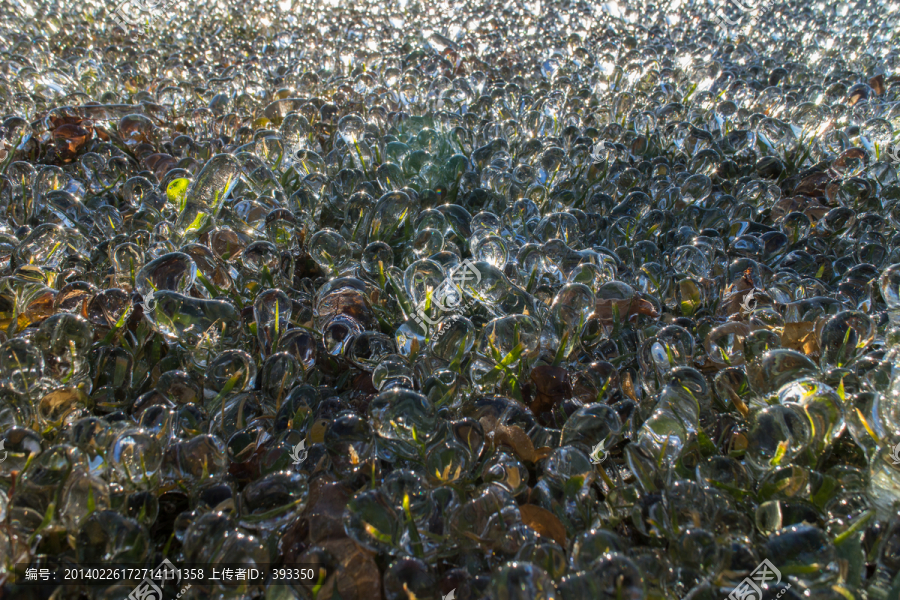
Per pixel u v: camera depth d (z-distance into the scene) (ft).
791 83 9.46
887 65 9.87
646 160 6.97
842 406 3.13
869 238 5.40
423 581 2.66
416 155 5.74
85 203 5.90
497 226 4.99
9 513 2.78
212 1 12.35
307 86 8.59
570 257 4.62
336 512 3.07
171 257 3.73
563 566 2.64
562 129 7.57
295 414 3.53
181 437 3.36
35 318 4.22
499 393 3.85
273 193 5.58
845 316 3.75
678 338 3.77
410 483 2.86
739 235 5.50
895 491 3.01
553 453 3.14
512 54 10.59
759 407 3.47
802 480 3.02
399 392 3.09
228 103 7.95
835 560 2.57
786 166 7.04
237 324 3.79
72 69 9.26
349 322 4.10
